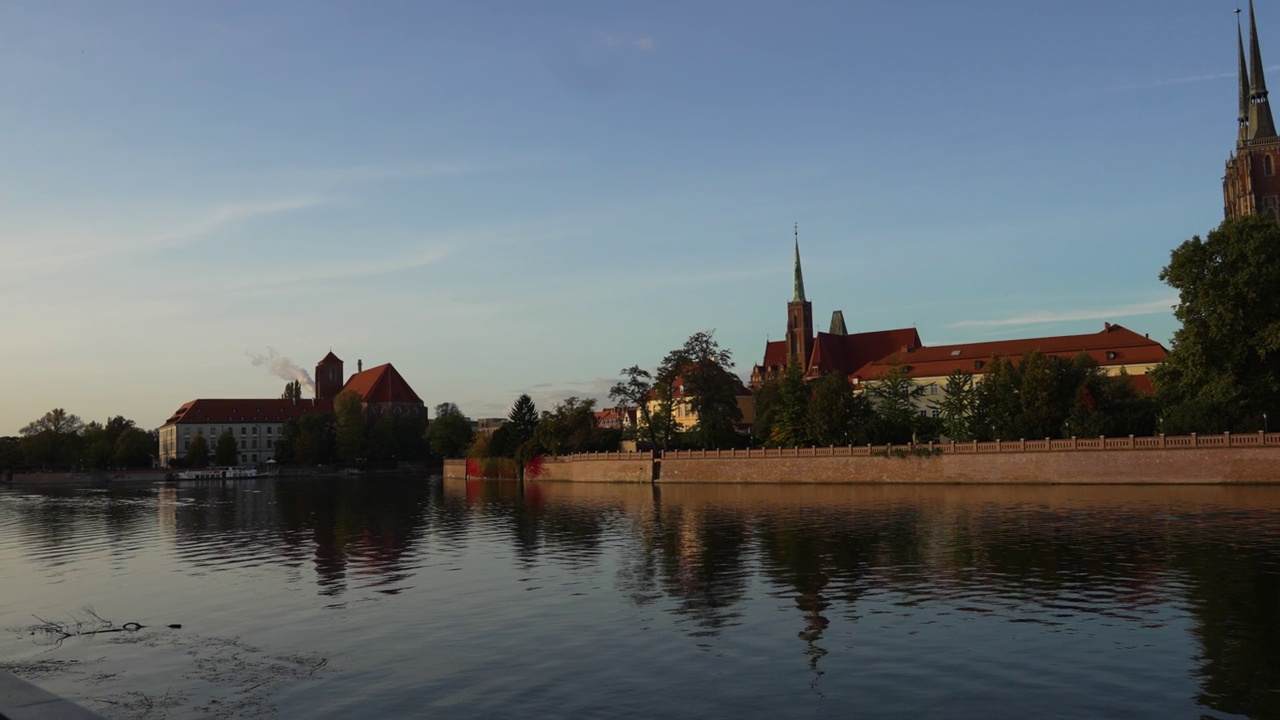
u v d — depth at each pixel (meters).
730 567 49.81
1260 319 94.50
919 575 45.06
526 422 189.50
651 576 47.88
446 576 50.03
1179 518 65.25
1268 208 184.38
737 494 114.00
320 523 87.75
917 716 24.83
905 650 31.25
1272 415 101.81
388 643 34.25
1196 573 42.88
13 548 70.88
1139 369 168.38
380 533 75.69
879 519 72.25
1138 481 101.19
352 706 26.73
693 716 25.28
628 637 34.22
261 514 102.75
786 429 144.50
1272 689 26.19
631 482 152.25
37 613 42.41
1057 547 52.62
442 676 29.61
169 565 58.25
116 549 68.62
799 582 44.34
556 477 172.38
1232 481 95.00
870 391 146.50
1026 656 30.05
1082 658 29.66
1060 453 107.19
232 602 43.84
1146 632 32.59
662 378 157.88
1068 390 120.75
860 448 124.38
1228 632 32.25
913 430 135.50
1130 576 42.72
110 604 44.16
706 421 154.00
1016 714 24.75
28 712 16.73
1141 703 25.33
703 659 30.91
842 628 34.59
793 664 30.03
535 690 27.88
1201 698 25.59
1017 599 38.66
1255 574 42.12
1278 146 183.62
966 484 113.81
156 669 31.20
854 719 24.75
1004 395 123.00
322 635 35.91
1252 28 187.62
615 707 26.16
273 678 29.78
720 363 157.75
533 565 53.38
